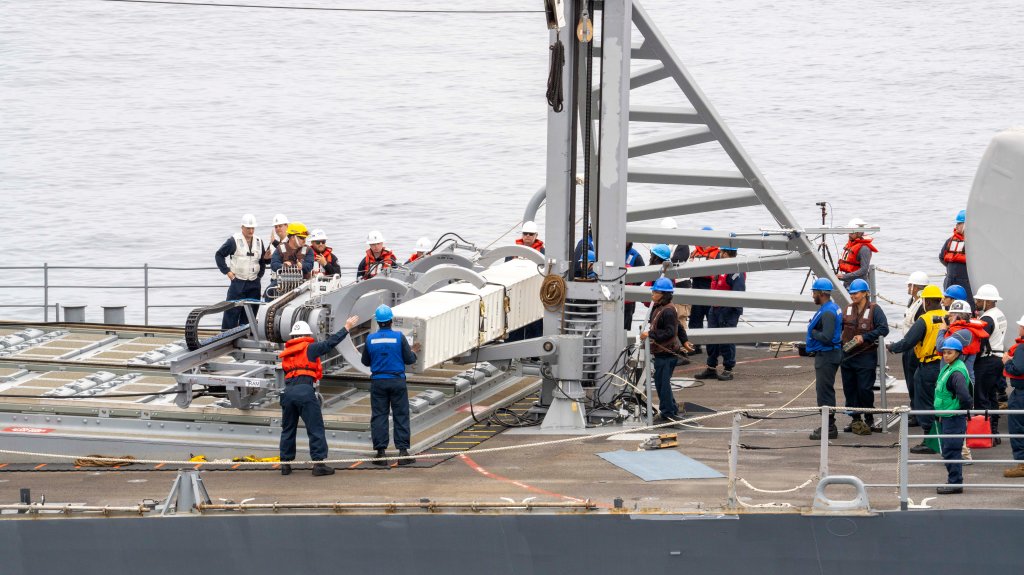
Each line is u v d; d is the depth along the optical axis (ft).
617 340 191.83
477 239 538.88
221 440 180.14
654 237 219.20
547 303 191.31
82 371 214.48
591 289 191.11
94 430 185.37
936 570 136.15
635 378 193.98
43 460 183.01
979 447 171.22
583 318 192.13
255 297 236.22
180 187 647.56
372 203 609.01
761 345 263.70
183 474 147.02
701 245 217.77
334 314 188.03
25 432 184.34
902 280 455.63
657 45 224.12
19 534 147.02
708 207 227.20
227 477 164.35
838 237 514.27
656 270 218.38
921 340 169.27
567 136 190.08
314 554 143.95
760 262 216.54
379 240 229.04
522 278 211.41
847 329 180.75
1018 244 185.98
